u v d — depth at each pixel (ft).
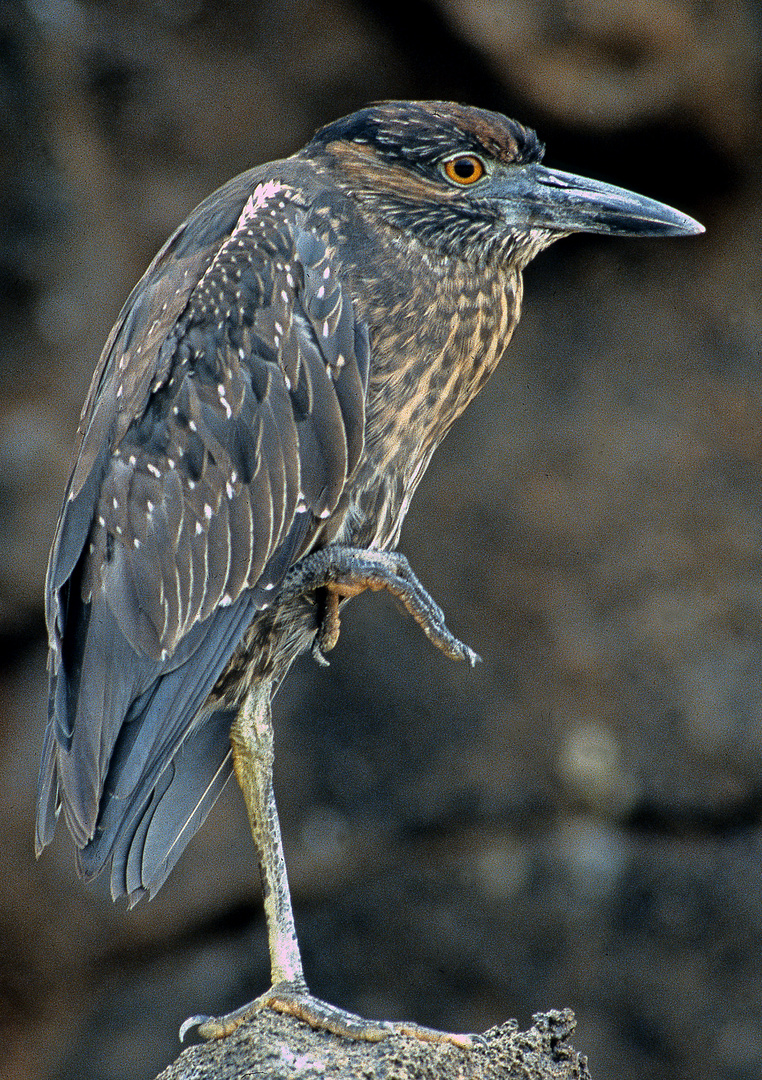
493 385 42.75
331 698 41.27
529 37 38.88
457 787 40.52
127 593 17.69
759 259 42.19
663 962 39.11
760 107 40.50
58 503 39.01
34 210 39.63
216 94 41.39
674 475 41.50
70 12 40.37
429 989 39.86
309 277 18.47
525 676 40.98
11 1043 39.01
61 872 39.11
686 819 40.06
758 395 41.81
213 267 18.31
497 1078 16.12
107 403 18.53
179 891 39.37
